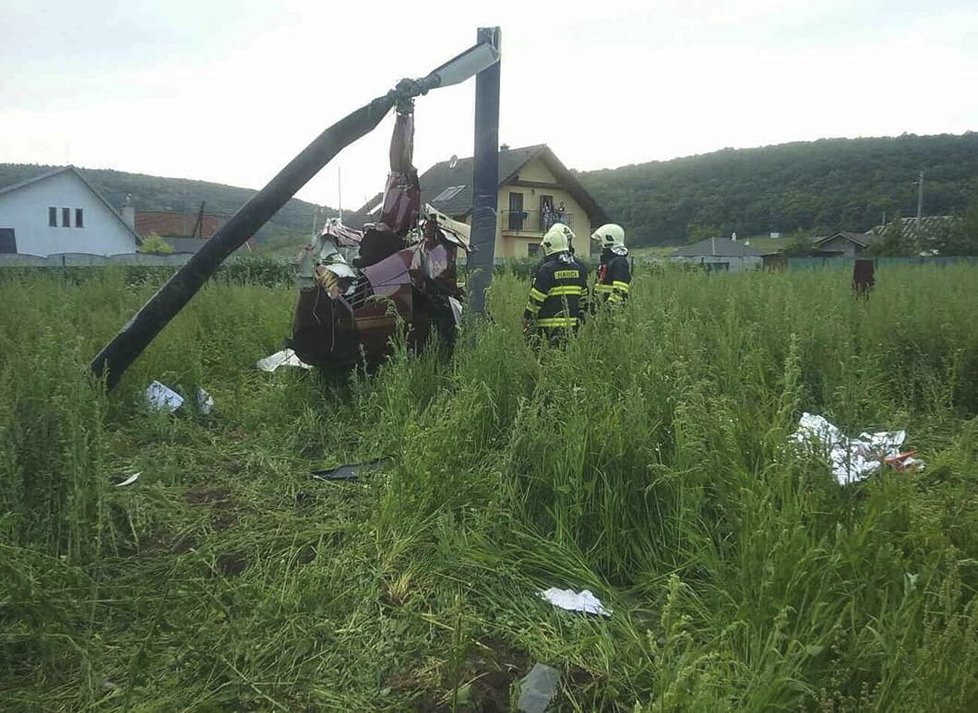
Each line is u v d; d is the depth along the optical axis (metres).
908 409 5.75
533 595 3.49
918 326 7.08
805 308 7.61
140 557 3.89
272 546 3.97
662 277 11.89
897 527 3.24
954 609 2.61
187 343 7.28
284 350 7.41
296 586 3.40
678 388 4.12
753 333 6.04
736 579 3.12
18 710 2.73
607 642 3.05
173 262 35.34
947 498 3.49
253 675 2.86
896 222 51.28
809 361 5.95
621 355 4.66
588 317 5.28
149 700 2.75
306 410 6.05
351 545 3.83
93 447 3.96
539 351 5.49
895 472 3.52
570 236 6.73
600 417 4.11
